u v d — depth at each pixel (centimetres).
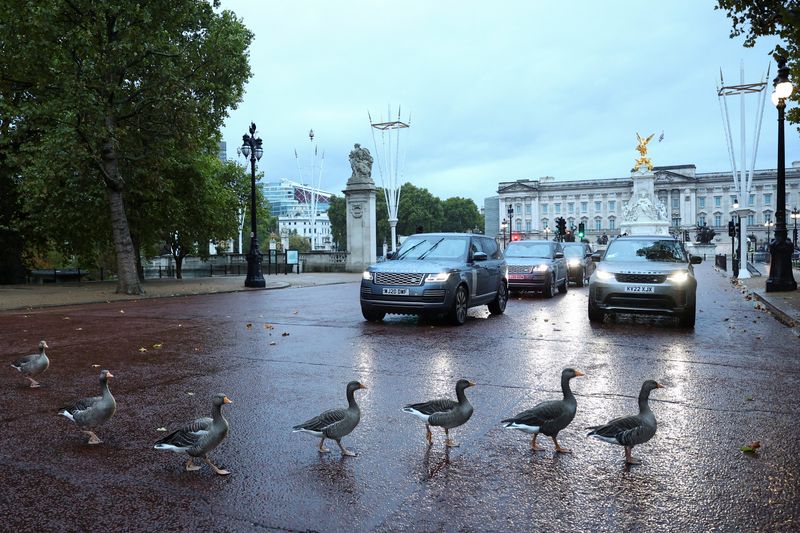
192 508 407
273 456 512
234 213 4047
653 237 1474
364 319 1466
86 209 2731
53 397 721
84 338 1179
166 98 2211
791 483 446
